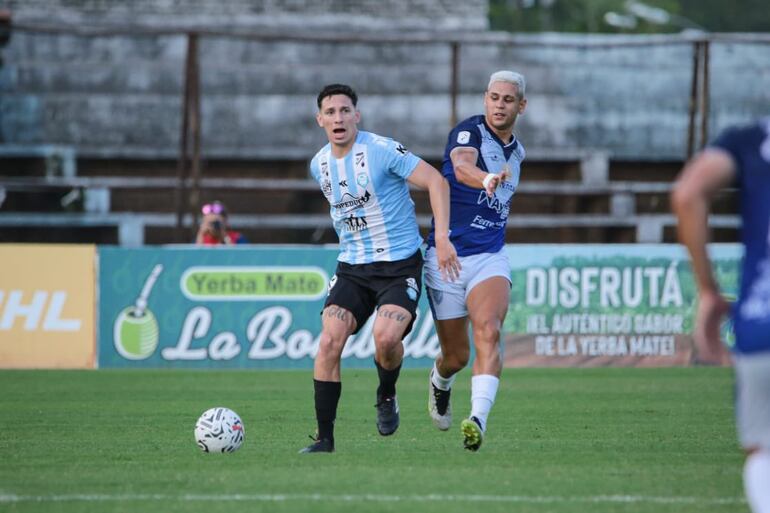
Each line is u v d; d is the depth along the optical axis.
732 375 50.59
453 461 24.95
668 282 55.28
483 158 27.45
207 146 90.75
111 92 92.75
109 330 53.47
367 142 26.14
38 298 53.25
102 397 41.25
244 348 53.62
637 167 94.75
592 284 54.91
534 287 54.72
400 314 25.81
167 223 83.69
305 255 53.84
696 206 14.05
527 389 44.41
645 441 29.06
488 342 26.34
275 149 89.88
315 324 53.84
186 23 97.44
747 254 14.30
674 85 96.12
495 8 164.88
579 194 85.81
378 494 20.55
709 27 178.62
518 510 19.16
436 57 97.44
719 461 25.27
